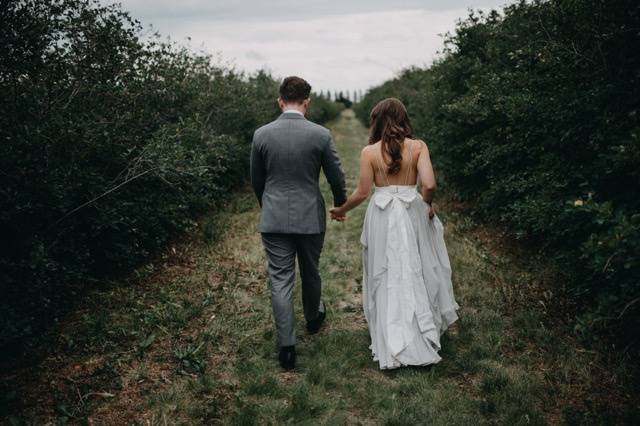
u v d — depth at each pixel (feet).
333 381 9.47
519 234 13.79
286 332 9.82
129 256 14.06
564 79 11.40
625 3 9.84
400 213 10.21
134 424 8.21
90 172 12.23
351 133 67.82
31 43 11.05
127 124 14.60
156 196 15.16
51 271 10.75
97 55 13.28
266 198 9.92
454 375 9.70
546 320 11.56
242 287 14.03
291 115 9.80
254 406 8.66
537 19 12.65
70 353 10.21
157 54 16.80
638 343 10.19
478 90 17.43
